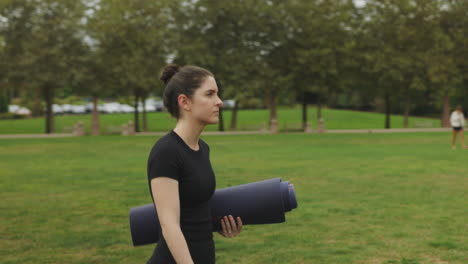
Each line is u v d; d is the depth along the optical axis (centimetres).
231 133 3691
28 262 599
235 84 3828
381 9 3944
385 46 3962
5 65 3562
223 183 1195
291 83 3925
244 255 621
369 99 7294
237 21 3722
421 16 3900
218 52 3784
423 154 1916
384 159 1742
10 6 3534
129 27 3638
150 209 260
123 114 6438
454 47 4088
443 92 4078
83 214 878
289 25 3803
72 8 3628
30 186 1201
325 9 3831
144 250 652
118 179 1310
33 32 3597
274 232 737
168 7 3734
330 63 3850
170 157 215
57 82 3622
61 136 3431
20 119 5694
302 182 1216
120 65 3678
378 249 643
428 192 1066
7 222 819
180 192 221
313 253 626
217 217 243
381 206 918
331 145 2442
